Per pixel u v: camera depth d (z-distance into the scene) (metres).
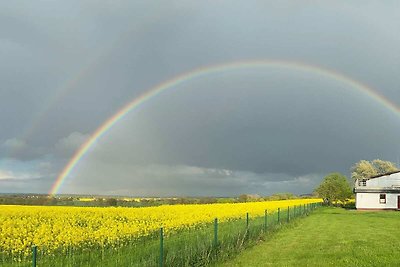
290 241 23.84
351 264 16.38
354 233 29.09
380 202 76.00
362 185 79.06
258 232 24.69
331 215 52.81
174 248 15.65
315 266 16.16
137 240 19.31
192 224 26.70
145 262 13.49
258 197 88.50
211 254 16.55
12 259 15.46
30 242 16.67
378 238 26.03
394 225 36.78
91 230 19.16
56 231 19.42
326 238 25.67
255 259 17.62
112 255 15.84
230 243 19.08
